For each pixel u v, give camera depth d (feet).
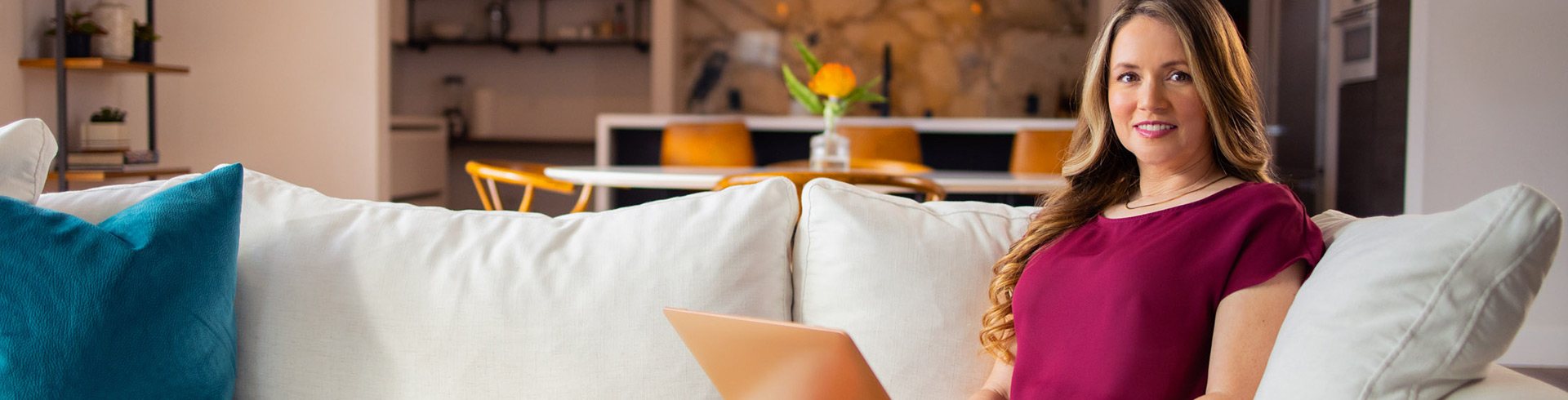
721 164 15.92
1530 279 3.15
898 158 15.85
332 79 16.71
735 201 4.62
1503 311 3.14
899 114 26.50
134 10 14.02
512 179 11.11
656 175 9.61
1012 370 4.26
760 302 4.44
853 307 4.45
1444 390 3.21
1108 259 3.85
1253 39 20.22
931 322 4.39
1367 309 3.24
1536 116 11.16
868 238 4.50
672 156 16.01
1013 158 14.69
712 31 26.55
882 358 4.38
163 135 16.33
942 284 4.44
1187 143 4.08
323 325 4.39
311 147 16.76
